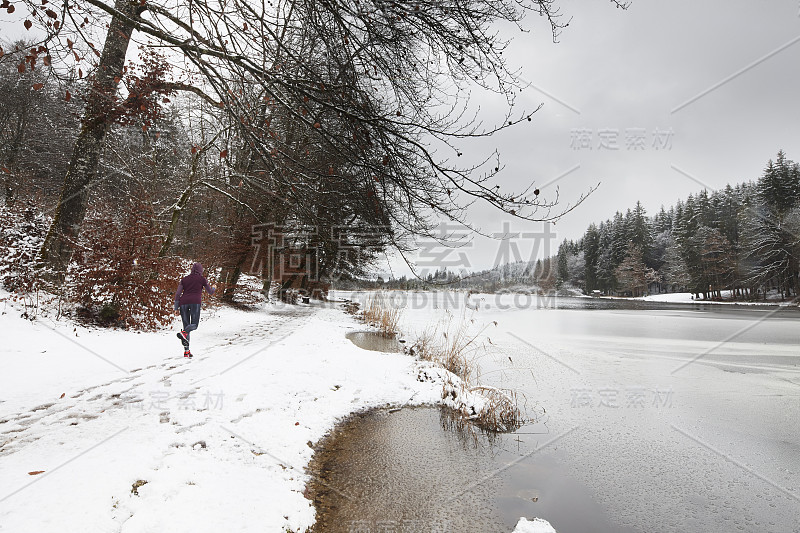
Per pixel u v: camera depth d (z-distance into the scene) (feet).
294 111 10.04
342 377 23.52
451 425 18.54
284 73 10.21
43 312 27.55
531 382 26.66
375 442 16.14
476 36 9.89
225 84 10.71
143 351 25.57
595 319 72.43
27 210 32.35
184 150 44.80
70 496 8.82
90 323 29.22
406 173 10.53
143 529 8.27
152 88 16.94
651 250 246.27
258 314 52.26
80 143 30.04
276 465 12.59
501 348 38.52
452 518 11.08
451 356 30.63
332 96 10.09
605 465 14.93
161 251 35.47
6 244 29.68
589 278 266.57
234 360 24.56
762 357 34.96
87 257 30.71
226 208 51.26
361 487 12.55
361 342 37.70
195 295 25.75
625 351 37.58
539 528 10.66
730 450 16.38
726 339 45.91
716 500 12.63
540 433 18.03
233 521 9.09
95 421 13.79
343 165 11.55
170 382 19.15
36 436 12.30
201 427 13.98
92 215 32.86
